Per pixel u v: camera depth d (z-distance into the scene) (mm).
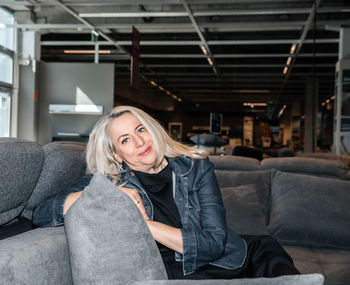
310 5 6414
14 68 7512
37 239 910
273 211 2336
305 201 2271
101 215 804
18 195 1052
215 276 1207
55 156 1174
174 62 12250
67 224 824
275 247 1371
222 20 7438
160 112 21297
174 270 1178
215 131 6664
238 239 1344
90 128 7742
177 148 1373
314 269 1797
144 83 17438
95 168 1332
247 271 1264
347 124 7629
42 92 7816
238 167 2717
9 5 7074
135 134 1251
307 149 14586
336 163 2691
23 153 997
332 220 2174
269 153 16156
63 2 6277
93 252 779
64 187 1299
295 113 22406
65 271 916
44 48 10414
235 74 14195
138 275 794
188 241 1100
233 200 2236
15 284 725
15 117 7559
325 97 19125
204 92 20438
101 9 6883
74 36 9336
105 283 772
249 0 5980
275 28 8172
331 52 9969
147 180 1312
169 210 1268
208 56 10383
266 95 20922
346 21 7297
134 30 6008
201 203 1295
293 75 14406
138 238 821
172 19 7613
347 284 1684
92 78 7703
